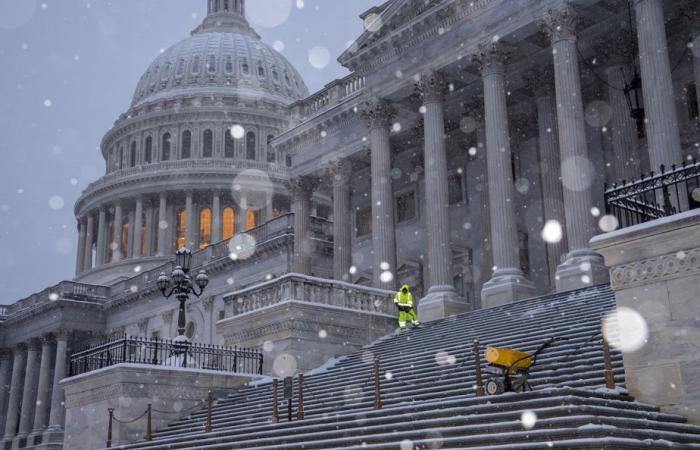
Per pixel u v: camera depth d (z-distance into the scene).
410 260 45.69
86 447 28.14
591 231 29.80
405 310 31.36
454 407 15.46
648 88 29.28
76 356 31.58
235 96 105.31
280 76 113.56
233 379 29.45
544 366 18.53
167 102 104.69
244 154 101.31
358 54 40.31
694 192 15.53
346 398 21.98
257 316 31.27
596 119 37.28
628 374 14.77
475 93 41.28
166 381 28.09
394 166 47.75
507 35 34.31
